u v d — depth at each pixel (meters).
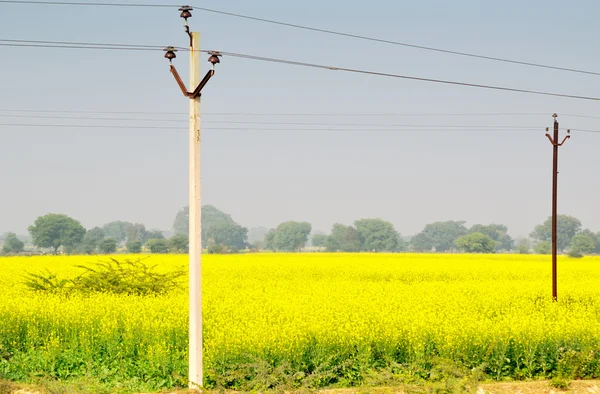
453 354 16.50
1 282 30.23
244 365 14.39
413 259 57.03
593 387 15.71
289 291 26.94
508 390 15.30
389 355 16.30
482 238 142.75
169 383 15.24
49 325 18.23
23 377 15.70
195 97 15.12
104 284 25.11
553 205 26.75
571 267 44.75
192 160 15.09
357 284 30.92
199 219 15.09
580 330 17.92
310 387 13.84
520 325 17.36
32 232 132.88
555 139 26.81
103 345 16.83
